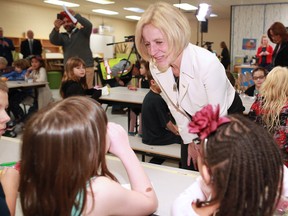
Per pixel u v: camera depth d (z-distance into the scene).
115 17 13.86
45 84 5.18
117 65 5.62
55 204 0.77
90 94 3.79
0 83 1.18
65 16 4.66
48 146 0.74
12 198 0.97
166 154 2.72
